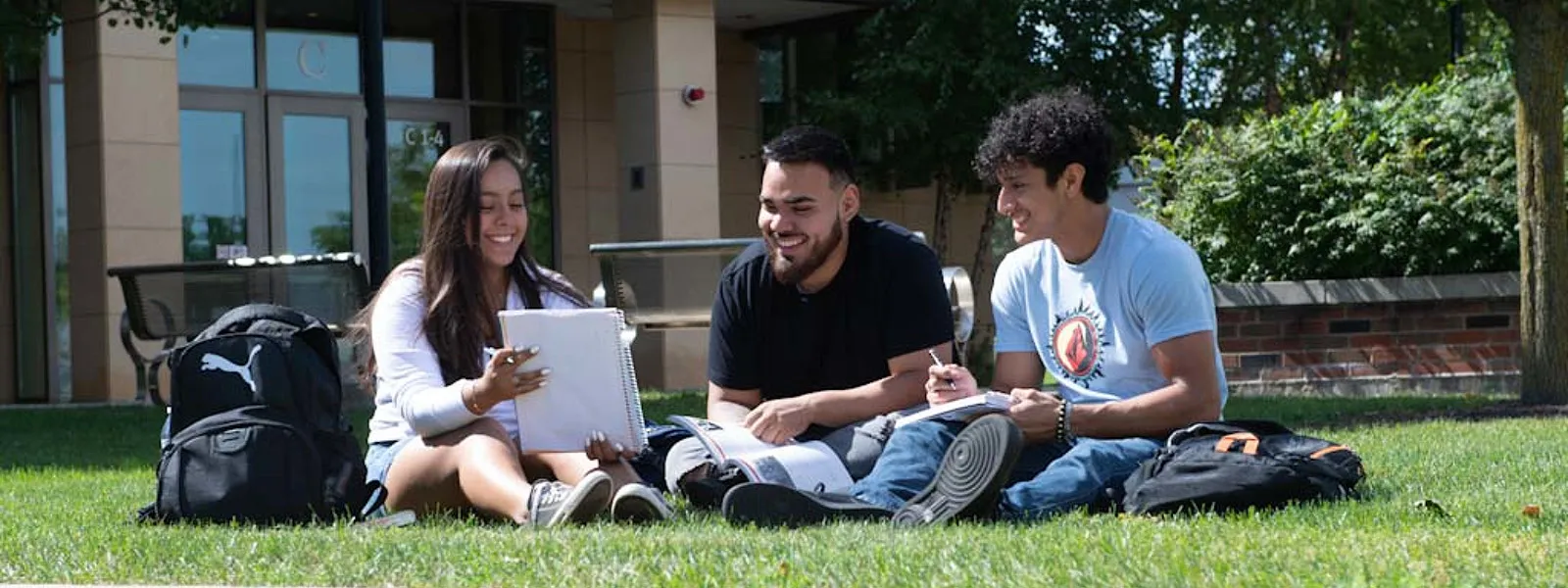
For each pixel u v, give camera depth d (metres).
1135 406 5.17
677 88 16.77
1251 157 13.78
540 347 5.05
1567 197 11.98
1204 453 4.88
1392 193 13.21
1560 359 10.88
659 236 16.66
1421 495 5.30
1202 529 4.26
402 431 5.29
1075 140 5.25
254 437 4.99
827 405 5.33
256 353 5.09
